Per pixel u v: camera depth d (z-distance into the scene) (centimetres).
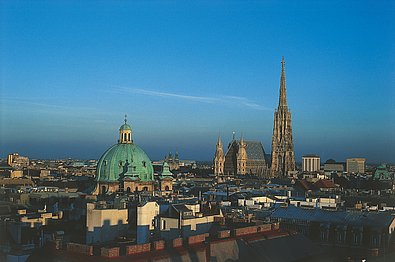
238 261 13312
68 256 11862
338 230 19100
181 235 14812
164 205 19250
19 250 13712
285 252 14638
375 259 16362
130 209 16325
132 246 11888
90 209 15725
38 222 19250
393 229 19050
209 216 16438
